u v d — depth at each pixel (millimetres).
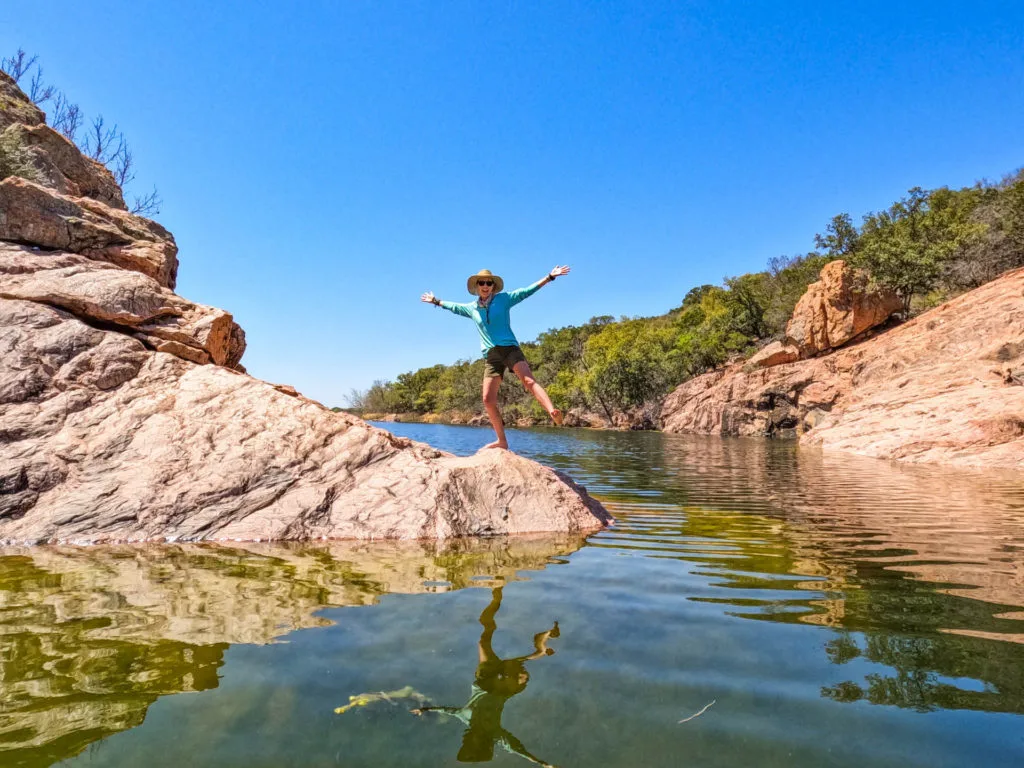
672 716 1833
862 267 36594
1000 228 30953
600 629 2639
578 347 76750
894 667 2215
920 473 11422
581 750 1629
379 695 1964
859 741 1690
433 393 88875
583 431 40031
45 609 2850
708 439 29094
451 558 4098
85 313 6250
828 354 34000
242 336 8164
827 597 3150
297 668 2176
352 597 3115
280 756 1578
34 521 4625
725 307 49938
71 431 5246
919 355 24953
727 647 2418
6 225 6594
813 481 9867
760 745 1665
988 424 15055
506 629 2631
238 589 3246
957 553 4266
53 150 8586
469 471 5523
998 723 1789
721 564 3934
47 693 1940
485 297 5965
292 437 5578
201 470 5145
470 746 1645
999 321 22141
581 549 4438
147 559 3959
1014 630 2621
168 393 5793
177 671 2137
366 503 5160
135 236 8211
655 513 6332
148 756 1570
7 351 5512
